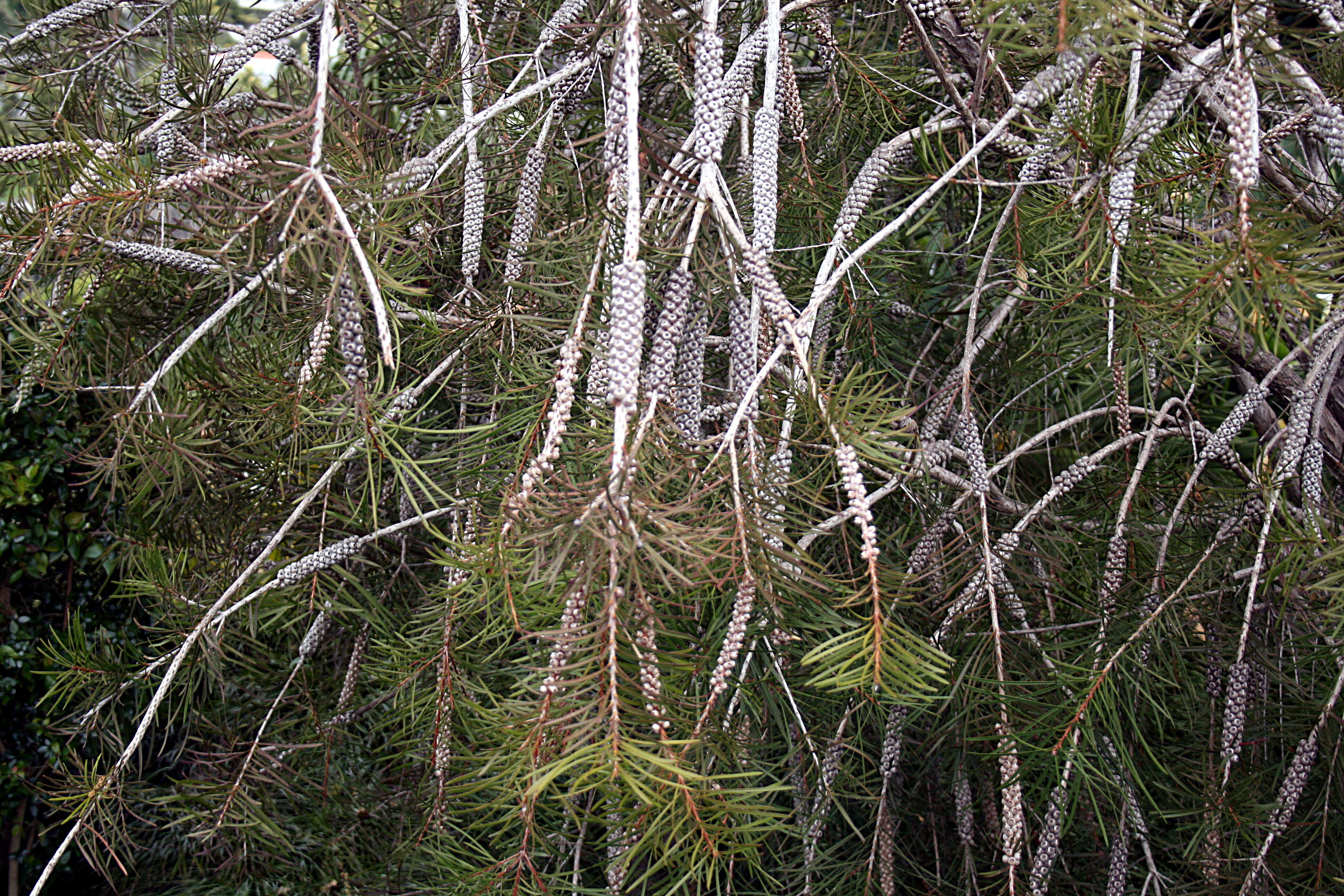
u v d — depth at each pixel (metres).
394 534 2.49
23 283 1.58
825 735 2.12
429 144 2.24
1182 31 1.26
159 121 1.78
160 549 2.30
